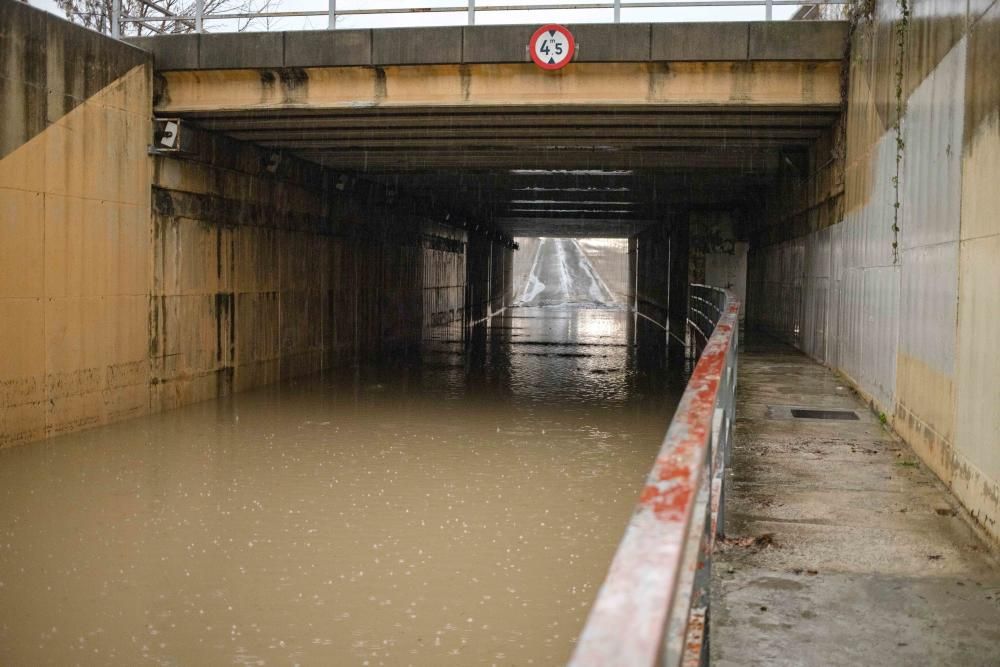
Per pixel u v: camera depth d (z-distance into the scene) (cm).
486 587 924
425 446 1591
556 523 1138
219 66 1777
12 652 768
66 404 1623
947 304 805
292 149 2317
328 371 2694
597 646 128
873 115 1281
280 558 1005
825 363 1692
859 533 649
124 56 1731
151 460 1466
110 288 1720
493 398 2156
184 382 1970
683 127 1892
